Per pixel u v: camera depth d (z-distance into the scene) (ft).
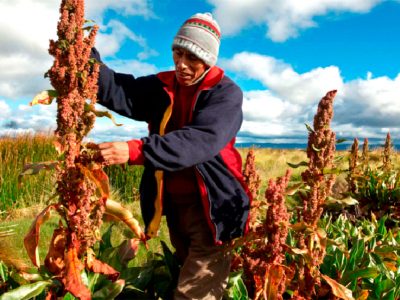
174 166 6.69
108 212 7.03
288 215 7.75
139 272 8.75
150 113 8.82
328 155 8.72
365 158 22.91
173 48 7.88
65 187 6.60
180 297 8.08
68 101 6.23
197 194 8.03
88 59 6.58
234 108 7.59
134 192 30.48
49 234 16.63
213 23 7.84
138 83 8.61
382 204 19.71
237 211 7.95
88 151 6.64
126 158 6.40
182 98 8.27
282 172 37.01
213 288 8.13
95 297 7.27
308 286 8.55
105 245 9.28
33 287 6.83
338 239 11.31
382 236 13.19
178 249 9.13
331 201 9.02
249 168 10.54
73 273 6.54
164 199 8.55
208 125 7.14
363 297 8.79
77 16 6.31
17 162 28.12
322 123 8.68
